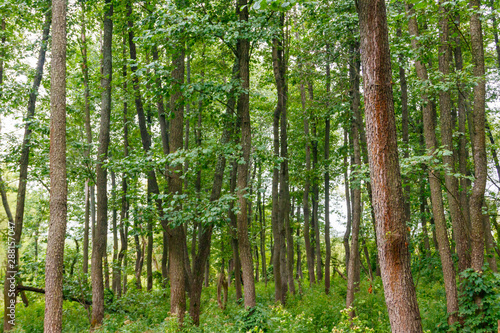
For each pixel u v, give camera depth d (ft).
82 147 37.29
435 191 30.58
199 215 33.37
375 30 15.24
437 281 45.85
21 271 42.86
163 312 42.06
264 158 37.35
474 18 31.48
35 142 36.32
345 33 41.88
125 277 72.18
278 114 48.14
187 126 54.90
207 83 31.83
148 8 36.32
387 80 15.19
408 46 32.04
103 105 40.91
